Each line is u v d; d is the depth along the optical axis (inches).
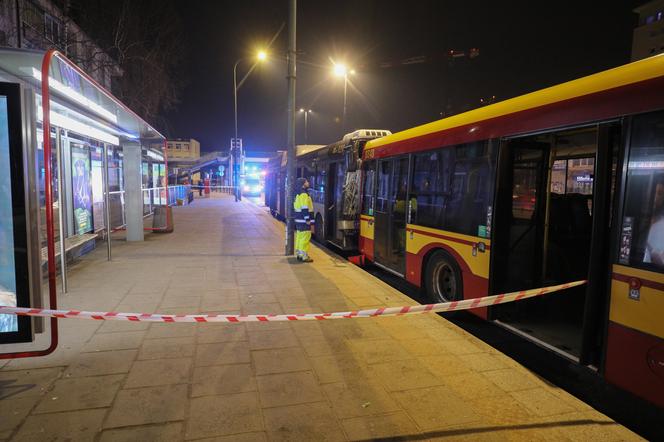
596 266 148.7
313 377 153.8
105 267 328.8
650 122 136.7
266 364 163.3
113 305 234.2
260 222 679.7
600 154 151.5
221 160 1926.7
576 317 220.5
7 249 137.3
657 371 129.5
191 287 274.7
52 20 680.4
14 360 161.0
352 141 386.6
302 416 128.6
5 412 126.2
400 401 138.6
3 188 135.8
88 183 388.5
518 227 214.5
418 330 202.1
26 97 135.3
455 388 147.9
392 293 269.7
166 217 535.8
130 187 450.6
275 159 824.9
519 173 212.5
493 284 209.3
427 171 268.7
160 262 350.6
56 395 136.7
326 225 471.2
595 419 130.4
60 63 162.4
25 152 134.7
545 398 142.2
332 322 210.8
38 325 148.1
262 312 228.2
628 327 137.9
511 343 227.9
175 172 1398.9
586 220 233.5
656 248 131.0
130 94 792.3
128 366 158.7
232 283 287.3
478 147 221.8
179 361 164.1
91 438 114.8
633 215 138.3
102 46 728.3
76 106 256.2
